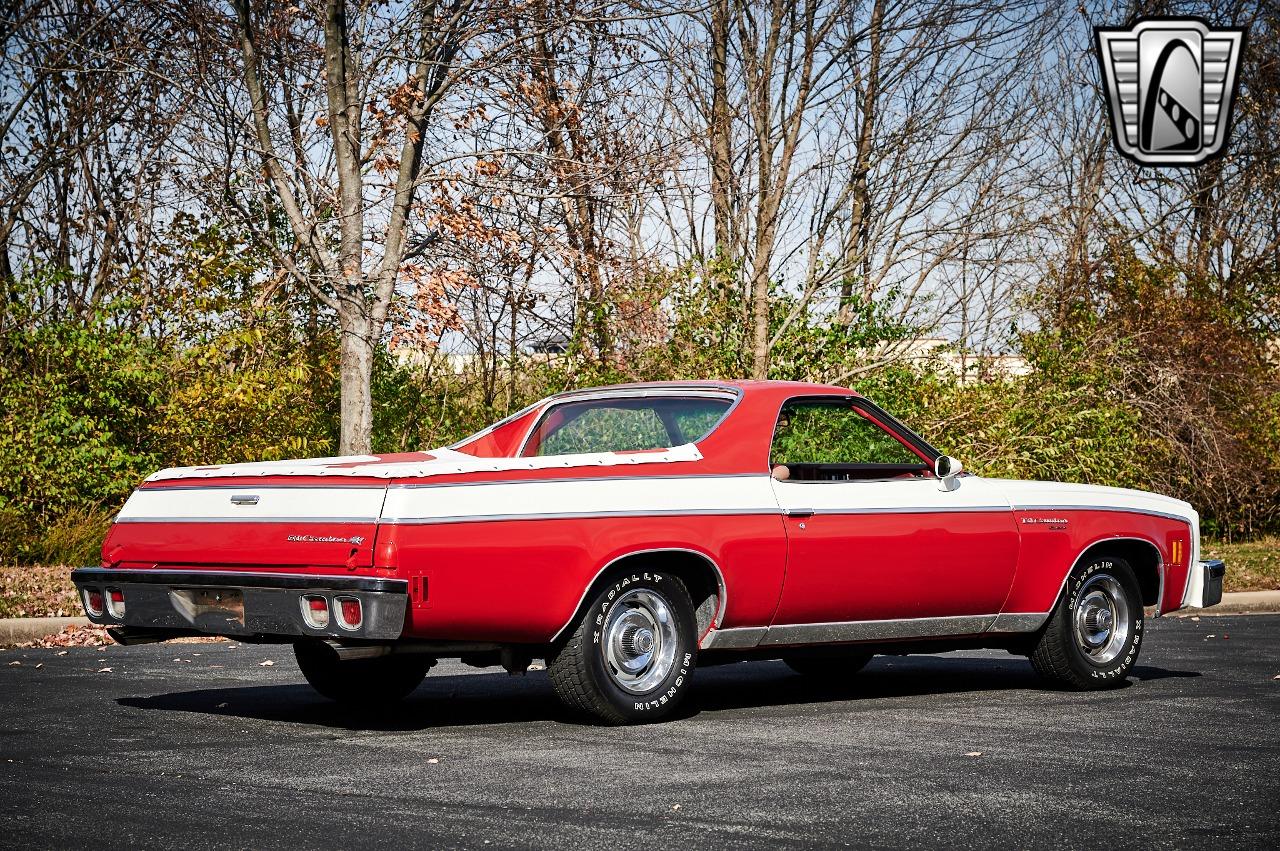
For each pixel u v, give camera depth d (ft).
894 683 28.32
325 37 48.08
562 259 50.55
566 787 17.15
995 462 57.72
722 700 25.38
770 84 54.60
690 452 22.85
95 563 49.29
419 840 14.58
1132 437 62.54
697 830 15.07
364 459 23.45
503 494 20.58
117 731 21.42
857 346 58.18
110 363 52.95
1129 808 16.34
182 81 50.03
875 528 24.12
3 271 62.95
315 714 23.39
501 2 47.67
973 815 15.88
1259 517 72.64
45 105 63.26
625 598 21.85
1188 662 32.48
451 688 27.14
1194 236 76.95
